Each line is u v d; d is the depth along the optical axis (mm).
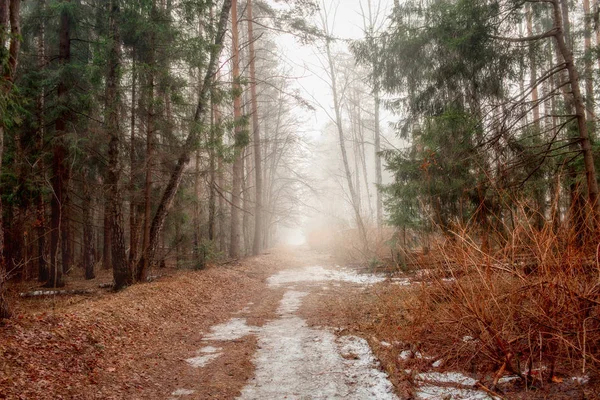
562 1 13508
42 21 14695
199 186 20266
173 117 13086
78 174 16156
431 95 11555
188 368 6273
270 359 6566
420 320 6238
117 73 12062
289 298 12383
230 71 21172
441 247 5875
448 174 10500
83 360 6039
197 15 12898
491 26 9219
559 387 4332
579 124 8188
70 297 12336
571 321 4785
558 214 5453
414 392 4754
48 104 13977
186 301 10812
